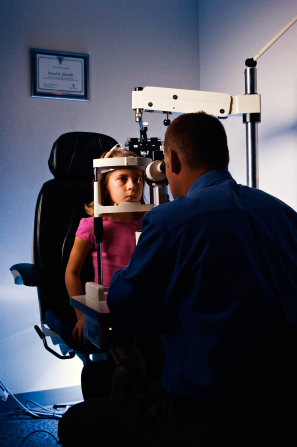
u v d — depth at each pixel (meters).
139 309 0.83
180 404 0.81
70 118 2.32
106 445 0.91
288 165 1.85
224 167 0.95
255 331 0.75
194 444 0.77
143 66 2.45
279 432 0.70
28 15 2.21
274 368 0.68
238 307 0.75
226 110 1.54
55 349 2.31
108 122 2.39
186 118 0.94
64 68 2.28
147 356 1.29
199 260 0.77
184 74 2.56
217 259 0.77
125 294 0.83
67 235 1.75
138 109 1.43
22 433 1.92
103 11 2.36
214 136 0.92
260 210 0.86
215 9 2.39
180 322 0.82
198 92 1.50
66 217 1.77
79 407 0.97
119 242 1.44
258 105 1.54
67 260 1.74
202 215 0.80
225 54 2.31
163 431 0.81
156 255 0.79
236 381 0.74
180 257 0.78
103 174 1.38
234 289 0.76
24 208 2.25
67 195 1.79
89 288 1.19
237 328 0.75
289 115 1.84
